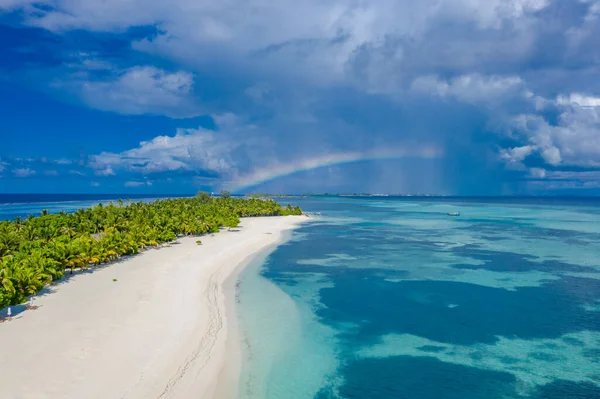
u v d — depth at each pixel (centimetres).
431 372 3628
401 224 16588
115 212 13025
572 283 6700
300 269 7675
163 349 3759
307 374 3534
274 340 4222
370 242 11206
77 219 11506
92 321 4359
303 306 5394
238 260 8356
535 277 7094
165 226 10875
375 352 4019
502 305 5541
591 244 10775
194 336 4116
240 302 5494
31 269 5153
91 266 7050
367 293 6062
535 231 13925
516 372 3647
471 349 4125
